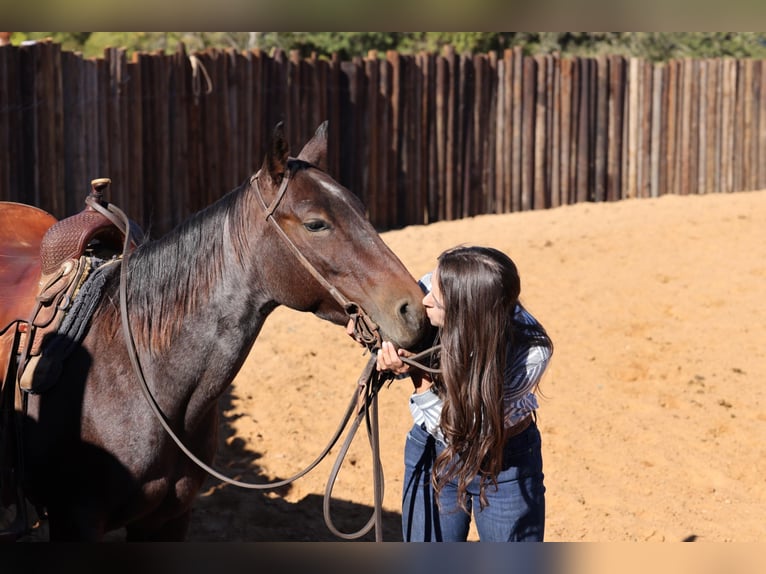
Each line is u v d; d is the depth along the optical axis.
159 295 3.26
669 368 7.18
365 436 6.03
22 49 8.88
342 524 5.01
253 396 6.54
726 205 12.83
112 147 9.68
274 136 3.07
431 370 3.06
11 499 3.21
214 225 3.25
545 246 10.39
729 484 5.52
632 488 5.44
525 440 3.23
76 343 3.22
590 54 18.11
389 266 3.04
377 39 16.22
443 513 3.31
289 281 3.13
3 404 3.23
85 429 3.15
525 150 13.04
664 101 13.88
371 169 11.93
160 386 3.22
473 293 2.99
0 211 3.80
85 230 3.43
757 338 7.78
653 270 9.48
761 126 14.48
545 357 3.12
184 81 10.30
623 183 13.87
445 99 12.43
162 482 3.24
